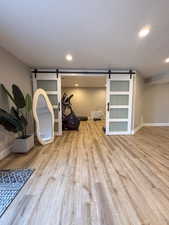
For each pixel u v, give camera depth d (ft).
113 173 7.20
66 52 10.09
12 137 10.16
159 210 4.81
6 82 9.57
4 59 9.32
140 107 18.62
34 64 12.85
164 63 12.67
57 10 5.83
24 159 8.84
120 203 5.11
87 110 28.07
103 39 8.25
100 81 22.48
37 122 11.36
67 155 9.52
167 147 11.19
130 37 8.03
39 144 11.93
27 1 5.33
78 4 5.52
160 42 8.62
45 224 4.23
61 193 5.63
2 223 4.26
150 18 6.37
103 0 5.32
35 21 6.53
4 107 9.30
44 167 7.79
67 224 4.23
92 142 12.58
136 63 12.67
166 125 20.66
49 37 8.00
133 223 4.29
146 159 8.89
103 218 4.45
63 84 25.22
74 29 7.22
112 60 11.83
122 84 14.99
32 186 6.07
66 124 18.11
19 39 8.16
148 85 19.95
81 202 5.14
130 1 5.38
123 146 11.43
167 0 5.34
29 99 10.39
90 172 7.29
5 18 6.27
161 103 20.33
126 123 15.53
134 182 6.42
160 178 6.76
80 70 14.57
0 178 6.66
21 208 4.84
